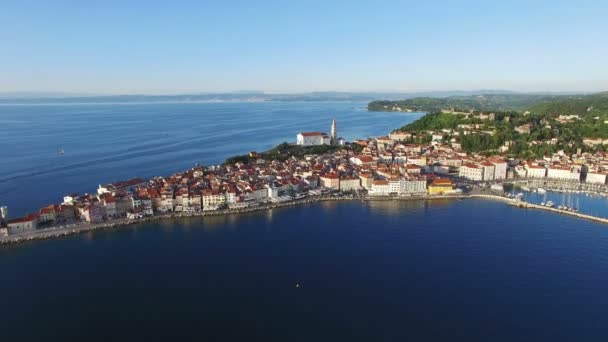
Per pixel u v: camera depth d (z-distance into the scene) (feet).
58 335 558.56
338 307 627.46
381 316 604.49
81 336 556.92
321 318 599.57
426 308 625.00
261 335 560.61
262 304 634.43
